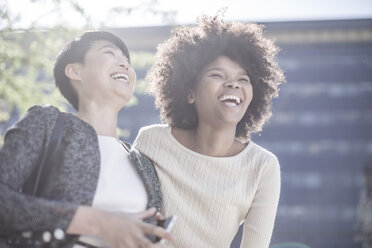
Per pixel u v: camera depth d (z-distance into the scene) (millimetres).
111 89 2426
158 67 3049
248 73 2828
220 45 2775
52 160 2133
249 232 2852
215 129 2760
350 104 48750
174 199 2740
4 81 7891
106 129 2434
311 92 49188
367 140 48250
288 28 47219
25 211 1937
